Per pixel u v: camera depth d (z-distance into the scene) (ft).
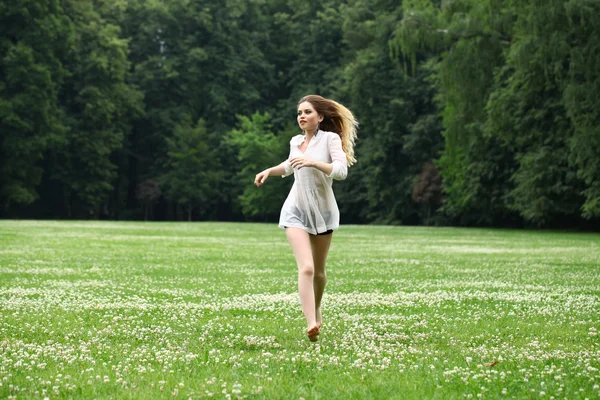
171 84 237.25
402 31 110.93
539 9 96.53
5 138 193.67
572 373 15.31
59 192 223.51
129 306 26.14
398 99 192.03
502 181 155.33
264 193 217.97
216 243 77.41
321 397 13.12
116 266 45.62
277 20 247.29
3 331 20.20
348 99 212.64
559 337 20.26
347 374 14.99
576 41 100.12
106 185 216.13
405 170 199.11
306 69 237.86
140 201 241.55
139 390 13.47
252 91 240.94
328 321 23.04
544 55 98.17
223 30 240.53
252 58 240.53
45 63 196.85
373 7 215.31
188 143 225.35
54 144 199.82
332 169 19.66
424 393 13.44
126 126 225.97
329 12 235.81
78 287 32.78
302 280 19.22
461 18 110.42
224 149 232.53
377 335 20.16
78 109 219.41
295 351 17.95
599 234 123.54
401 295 30.42
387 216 202.69
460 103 116.78
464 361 16.67
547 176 126.72
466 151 149.28
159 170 236.43
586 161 113.91
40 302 26.78
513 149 144.56
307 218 20.26
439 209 176.86
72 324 21.77
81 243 72.59
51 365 15.72
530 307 26.84
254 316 24.27
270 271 42.86
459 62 110.22
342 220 225.76
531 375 15.02
